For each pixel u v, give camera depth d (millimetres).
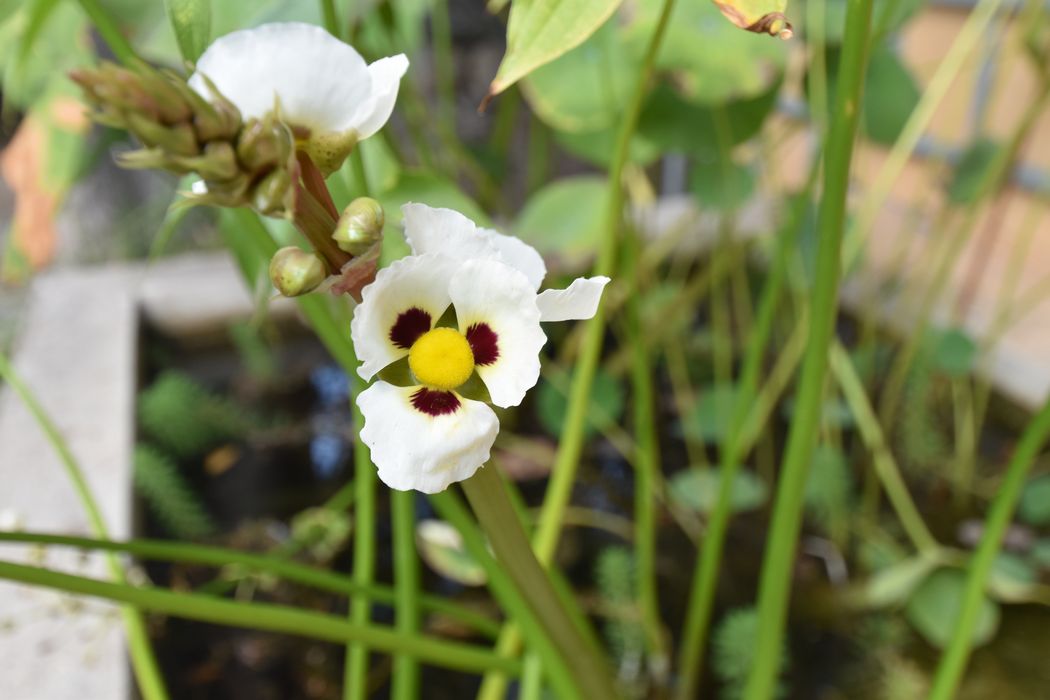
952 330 1126
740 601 985
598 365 1287
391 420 354
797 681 894
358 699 683
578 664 472
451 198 565
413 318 358
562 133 1038
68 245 1628
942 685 586
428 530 995
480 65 1595
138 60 318
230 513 1079
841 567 1028
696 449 1202
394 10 989
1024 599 941
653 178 1609
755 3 365
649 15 787
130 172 1631
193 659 892
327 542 1012
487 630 686
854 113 417
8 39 792
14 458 952
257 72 333
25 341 1202
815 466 1066
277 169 325
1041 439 530
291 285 338
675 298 1234
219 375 1327
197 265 1421
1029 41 914
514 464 1180
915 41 1396
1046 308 1242
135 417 1064
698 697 898
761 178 1232
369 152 574
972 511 1085
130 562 823
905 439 1168
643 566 876
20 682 690
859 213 1100
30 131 881
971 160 1098
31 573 417
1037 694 857
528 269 385
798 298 1086
